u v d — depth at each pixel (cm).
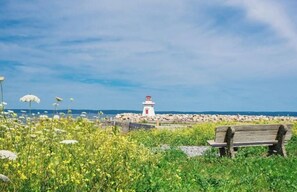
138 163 1093
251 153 1784
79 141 1028
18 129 959
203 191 1052
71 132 1148
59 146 898
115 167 870
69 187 706
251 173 1329
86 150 908
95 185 770
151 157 1245
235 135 1669
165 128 2978
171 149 1758
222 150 1688
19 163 681
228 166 1477
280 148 1722
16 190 657
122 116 6475
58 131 1005
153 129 2961
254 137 1700
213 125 3156
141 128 3244
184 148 2145
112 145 1019
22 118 1078
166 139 2548
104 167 837
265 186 1163
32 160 719
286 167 1437
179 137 2608
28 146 827
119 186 829
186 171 1281
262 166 1455
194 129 2873
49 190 688
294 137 2391
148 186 955
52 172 688
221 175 1288
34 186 672
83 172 765
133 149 1123
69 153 870
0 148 813
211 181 1153
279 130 1720
